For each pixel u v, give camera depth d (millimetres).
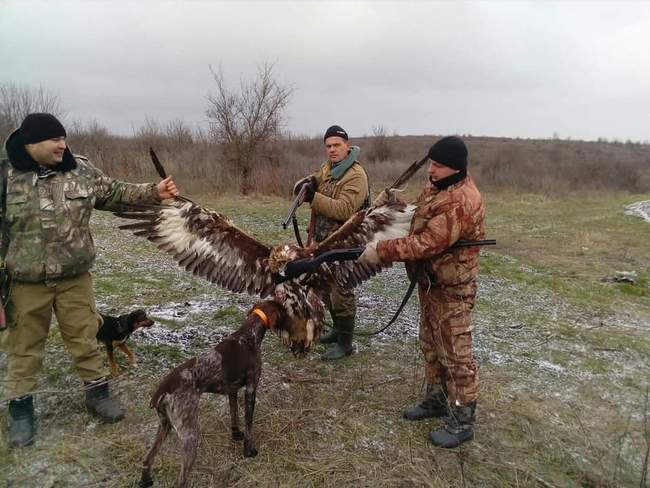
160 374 4723
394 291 7773
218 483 3418
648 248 11859
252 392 3557
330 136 4785
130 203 4016
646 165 37844
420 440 3988
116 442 3748
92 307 3990
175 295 6898
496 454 3883
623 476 3711
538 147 53188
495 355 5617
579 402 4719
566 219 16297
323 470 3578
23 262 3641
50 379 4555
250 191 18188
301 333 3842
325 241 4094
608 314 7266
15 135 3586
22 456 3594
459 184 3625
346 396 4539
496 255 10766
